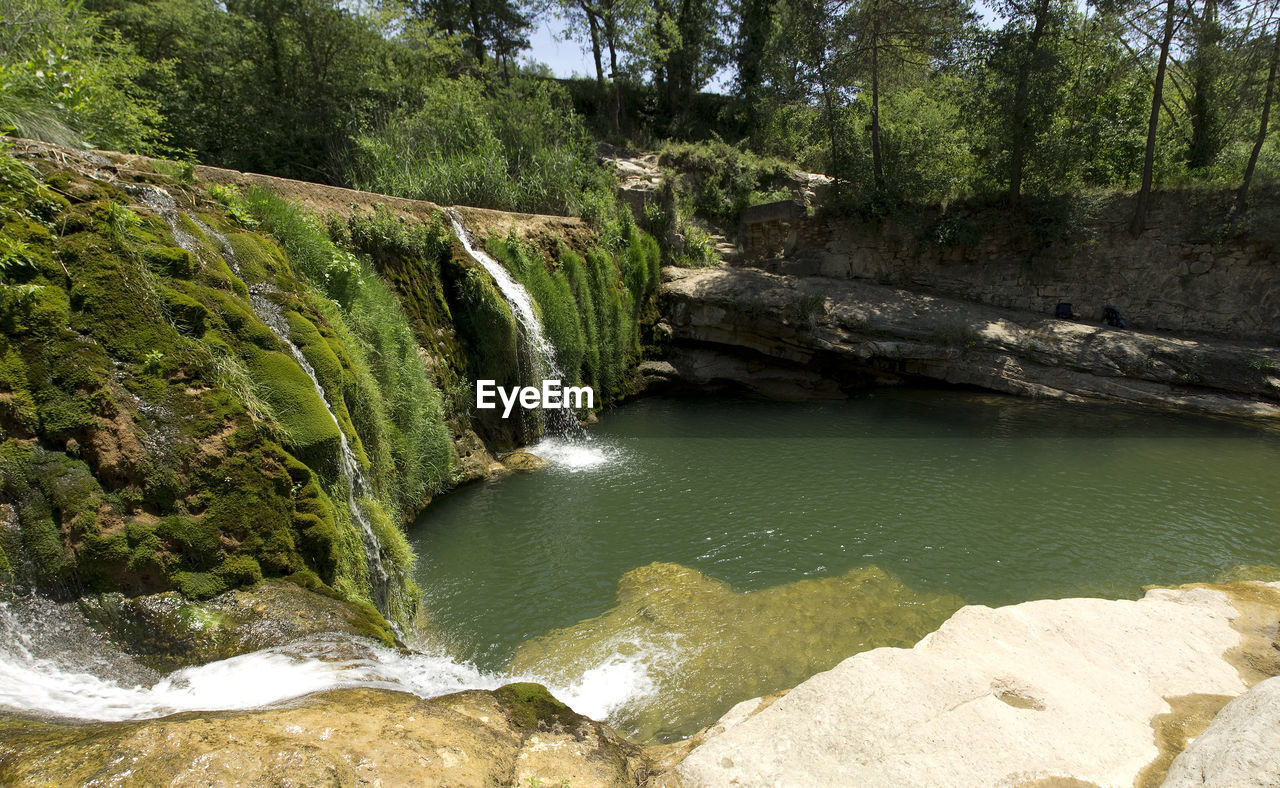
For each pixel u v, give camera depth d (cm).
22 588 387
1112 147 2103
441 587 803
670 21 2783
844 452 1309
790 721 362
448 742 319
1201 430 1444
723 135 3109
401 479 913
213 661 402
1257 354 1659
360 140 1552
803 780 321
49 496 411
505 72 2808
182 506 461
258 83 1728
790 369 1814
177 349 511
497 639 695
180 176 741
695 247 2116
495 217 1441
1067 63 1966
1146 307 1922
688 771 335
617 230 1761
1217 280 1856
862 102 2288
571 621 731
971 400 1677
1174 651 453
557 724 377
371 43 1844
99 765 256
